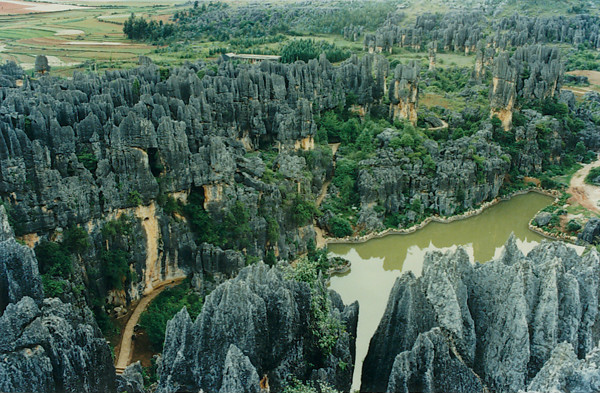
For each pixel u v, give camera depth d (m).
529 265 53.19
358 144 134.25
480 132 141.38
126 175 82.19
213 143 89.75
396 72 149.12
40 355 45.81
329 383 52.62
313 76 142.50
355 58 165.75
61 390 47.28
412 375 48.06
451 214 124.62
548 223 120.12
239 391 44.50
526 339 49.88
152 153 86.38
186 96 113.75
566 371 41.41
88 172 78.50
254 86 123.12
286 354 52.97
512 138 147.88
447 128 150.38
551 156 149.25
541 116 153.88
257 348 50.78
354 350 60.84
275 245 96.75
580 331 53.16
